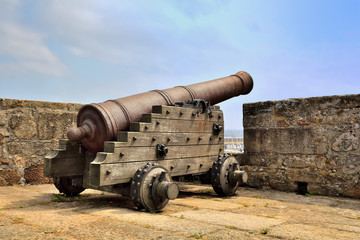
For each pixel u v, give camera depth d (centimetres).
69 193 516
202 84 597
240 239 288
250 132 682
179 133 497
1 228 314
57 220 347
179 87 561
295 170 623
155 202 407
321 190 592
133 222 344
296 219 386
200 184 730
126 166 417
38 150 649
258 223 350
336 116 588
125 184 429
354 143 568
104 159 396
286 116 640
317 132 605
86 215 374
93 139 444
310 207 475
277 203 504
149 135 448
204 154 547
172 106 491
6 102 614
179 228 320
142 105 479
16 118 623
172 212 409
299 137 623
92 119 444
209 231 310
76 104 713
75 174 484
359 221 384
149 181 403
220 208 444
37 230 308
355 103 571
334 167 584
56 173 467
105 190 455
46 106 666
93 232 302
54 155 469
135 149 429
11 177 615
